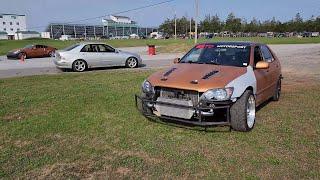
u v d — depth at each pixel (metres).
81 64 16.25
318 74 13.23
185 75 5.92
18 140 5.36
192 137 5.42
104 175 4.20
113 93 8.95
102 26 134.12
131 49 41.22
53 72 15.71
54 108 7.31
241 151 4.86
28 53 28.14
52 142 5.26
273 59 7.91
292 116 6.62
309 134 5.54
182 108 5.60
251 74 6.21
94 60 16.55
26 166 4.43
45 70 16.77
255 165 4.42
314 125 6.01
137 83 10.83
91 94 8.85
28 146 5.11
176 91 5.70
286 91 9.30
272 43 50.38
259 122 6.23
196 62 6.86
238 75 5.92
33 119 6.45
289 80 11.56
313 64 17.58
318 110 7.07
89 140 5.33
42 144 5.18
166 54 30.91
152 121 6.25
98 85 10.45
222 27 115.38
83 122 6.23
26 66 19.31
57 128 5.90
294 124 6.08
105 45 17.12
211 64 6.58
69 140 5.34
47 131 5.75
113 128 5.89
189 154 4.77
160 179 4.09
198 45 7.54
